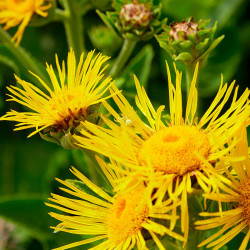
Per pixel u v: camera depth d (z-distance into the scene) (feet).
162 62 2.40
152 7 2.01
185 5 2.52
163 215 1.45
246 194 1.51
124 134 1.52
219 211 1.50
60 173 2.43
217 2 2.53
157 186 1.48
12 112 1.68
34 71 2.11
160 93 2.45
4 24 2.50
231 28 2.50
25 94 1.69
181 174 1.51
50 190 2.41
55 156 2.44
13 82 2.50
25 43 2.54
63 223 1.59
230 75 2.45
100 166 1.63
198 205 1.52
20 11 1.92
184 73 2.36
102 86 1.68
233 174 1.59
